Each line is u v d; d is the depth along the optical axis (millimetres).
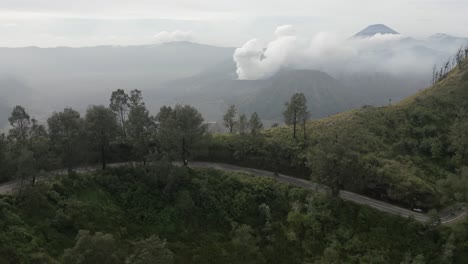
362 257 92562
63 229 86375
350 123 150125
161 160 107000
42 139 109000
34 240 78875
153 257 59938
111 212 96000
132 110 114250
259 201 109188
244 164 130875
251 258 93188
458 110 156500
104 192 101688
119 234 90500
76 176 103562
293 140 136625
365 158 122250
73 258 58969
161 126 116312
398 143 139125
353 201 108562
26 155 88312
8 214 82188
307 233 99625
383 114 160375
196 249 93938
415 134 145875
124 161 122438
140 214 99562
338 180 104125
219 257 92938
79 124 105688
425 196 106812
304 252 96062
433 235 95125
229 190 111812
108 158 121312
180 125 116625
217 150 134250
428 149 137875
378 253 92875
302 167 124375
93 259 59250
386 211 104125
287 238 98938
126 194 103312
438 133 143625
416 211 105312
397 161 126688
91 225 89250
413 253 92125
